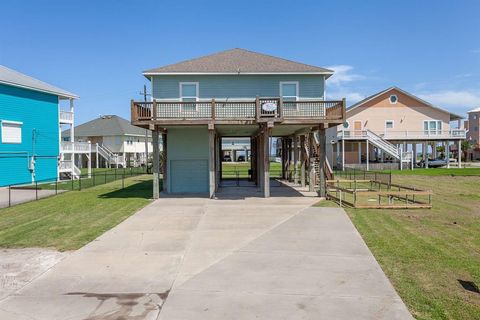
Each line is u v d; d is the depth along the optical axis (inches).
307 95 799.7
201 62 848.9
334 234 382.0
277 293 226.8
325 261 290.0
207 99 795.4
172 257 304.7
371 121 1738.4
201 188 804.0
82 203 626.5
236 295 224.2
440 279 246.8
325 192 687.7
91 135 2283.5
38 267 280.8
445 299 214.1
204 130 801.6
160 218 478.6
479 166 1873.8
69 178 1242.0
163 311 202.7
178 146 802.8
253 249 326.6
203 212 522.3
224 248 330.6
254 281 247.8
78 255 311.4
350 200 658.2
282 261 291.1
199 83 795.4
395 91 1739.7
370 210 533.0
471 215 493.4
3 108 968.9
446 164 1766.7
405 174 1312.7
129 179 1213.1
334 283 242.5
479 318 190.1
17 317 197.6
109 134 2261.3
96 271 271.1
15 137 1007.6
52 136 1141.7
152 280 251.4
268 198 674.8
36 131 1078.4
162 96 794.8
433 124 1755.7
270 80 799.1
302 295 223.3
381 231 394.3
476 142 3139.8
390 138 1647.4
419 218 470.6
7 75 1048.2
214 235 380.8
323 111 726.5
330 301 213.9
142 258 302.4
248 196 711.1
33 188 922.1
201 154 802.8
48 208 576.7
